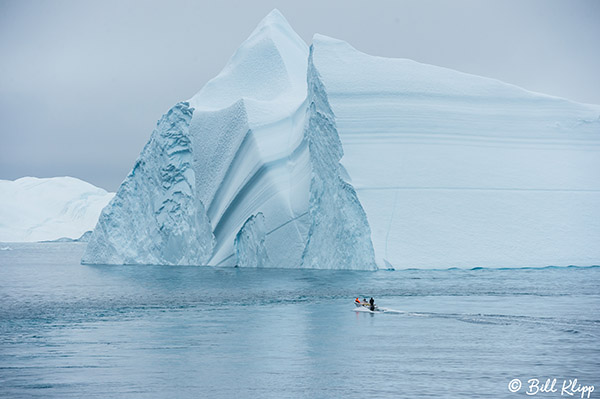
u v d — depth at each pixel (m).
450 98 130.75
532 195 121.06
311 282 96.31
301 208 126.69
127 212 154.38
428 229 114.56
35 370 43.53
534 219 118.62
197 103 157.75
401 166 119.88
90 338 54.81
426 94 129.62
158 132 152.25
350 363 44.25
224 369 43.19
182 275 119.56
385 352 47.41
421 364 43.72
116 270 139.75
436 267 111.44
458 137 125.75
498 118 130.38
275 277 106.94
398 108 126.12
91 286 104.94
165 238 149.75
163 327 59.78
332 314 65.69
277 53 158.88
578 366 42.78
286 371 42.47
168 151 151.12
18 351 49.69
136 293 90.81
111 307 76.00
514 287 84.62
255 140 136.25
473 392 37.62
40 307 77.88
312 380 40.31
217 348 49.69
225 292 87.56
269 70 158.12
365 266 113.12
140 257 152.00
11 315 70.62
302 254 125.00
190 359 46.12
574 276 100.25
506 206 119.31
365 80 128.62
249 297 81.06
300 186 129.00
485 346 48.84
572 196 122.12
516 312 63.66
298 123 136.88
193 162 149.62
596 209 121.19
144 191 153.00
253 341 52.19
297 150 133.38
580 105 136.12
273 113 141.75
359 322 60.47
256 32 167.38
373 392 37.78
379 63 132.25
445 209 116.88
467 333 54.06
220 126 144.62
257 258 132.75
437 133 125.25
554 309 65.25
